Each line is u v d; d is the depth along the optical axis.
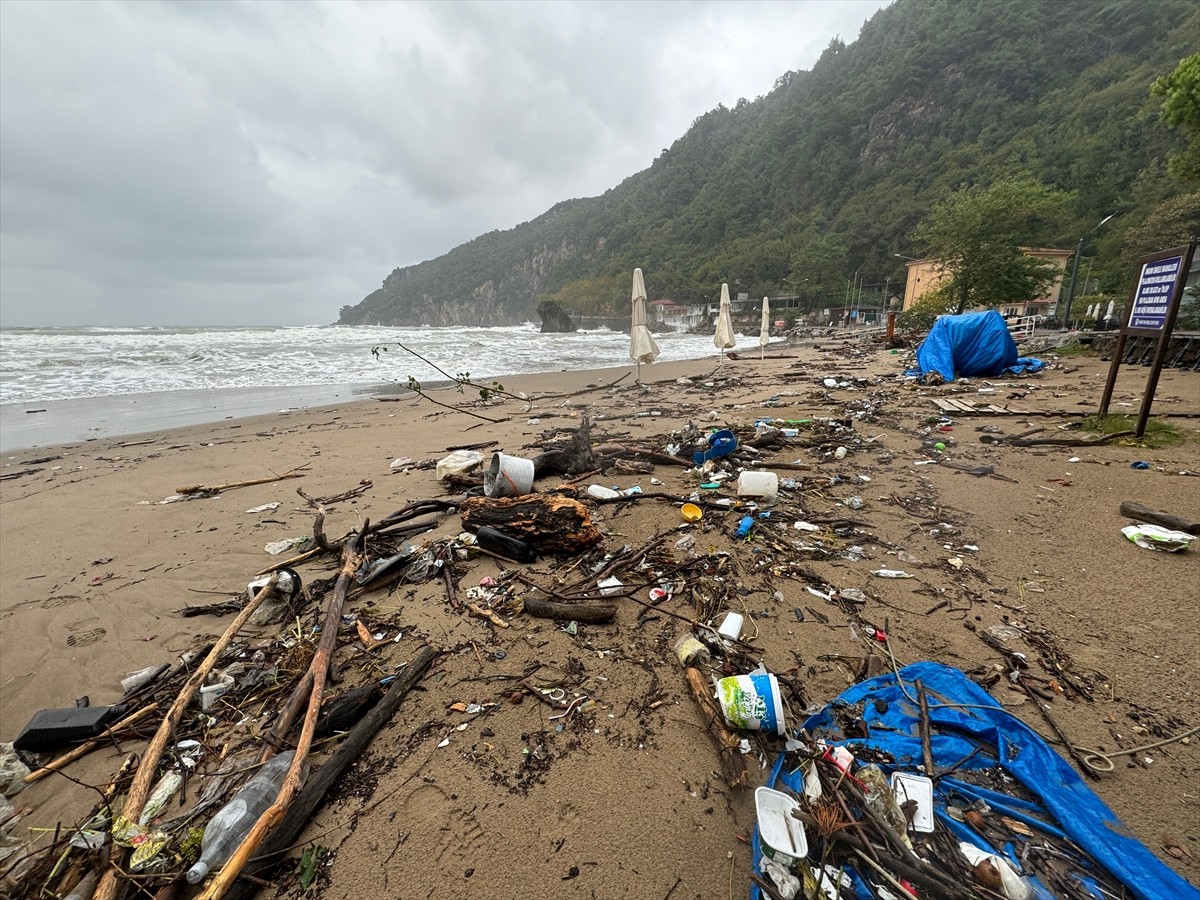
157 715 2.76
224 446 8.80
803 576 3.73
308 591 3.82
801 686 2.64
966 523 4.48
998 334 12.00
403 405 12.92
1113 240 42.31
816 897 1.60
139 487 6.73
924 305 31.78
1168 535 3.72
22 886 1.88
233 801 2.05
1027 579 3.56
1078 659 2.75
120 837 1.90
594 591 3.64
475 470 6.34
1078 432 6.75
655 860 1.87
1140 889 1.55
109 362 20.27
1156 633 2.89
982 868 1.60
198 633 3.53
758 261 94.62
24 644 3.45
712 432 6.92
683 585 3.68
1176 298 5.66
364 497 5.96
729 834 1.95
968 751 2.13
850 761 2.03
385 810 2.13
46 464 7.89
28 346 26.06
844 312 67.56
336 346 30.61
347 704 2.60
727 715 2.31
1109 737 2.25
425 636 3.26
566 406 12.03
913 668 2.64
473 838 2.00
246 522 5.40
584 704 2.65
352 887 1.84
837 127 118.50
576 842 1.96
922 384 11.52
